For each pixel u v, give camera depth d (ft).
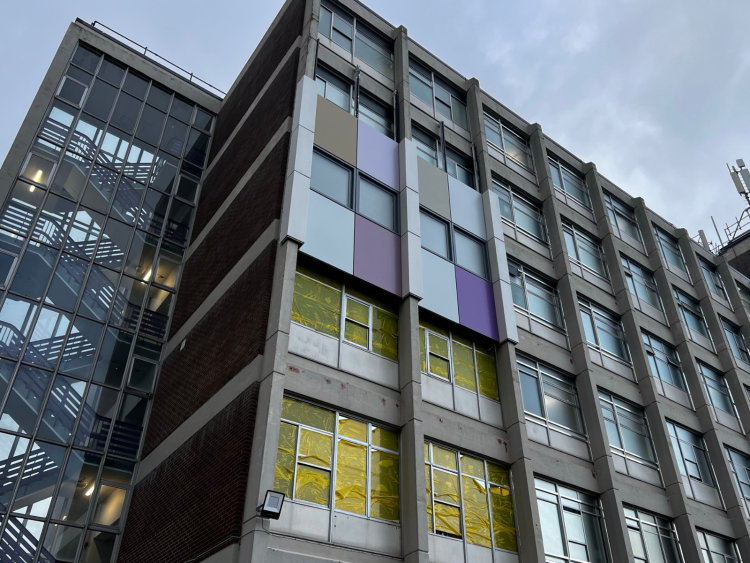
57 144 84.33
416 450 57.62
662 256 119.75
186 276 84.84
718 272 134.92
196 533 52.70
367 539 52.95
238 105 94.99
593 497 75.66
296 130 68.85
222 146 94.73
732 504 91.30
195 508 54.65
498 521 63.31
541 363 81.82
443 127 90.27
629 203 120.06
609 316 98.58
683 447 94.07
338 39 84.58
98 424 71.15
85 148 86.89
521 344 79.82
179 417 66.49
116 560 65.26
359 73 82.69
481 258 80.79
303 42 78.33
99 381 73.61
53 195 80.69
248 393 53.93
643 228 118.01
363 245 67.67
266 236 63.77
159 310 82.64
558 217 98.22
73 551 63.46
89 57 94.27
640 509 79.20
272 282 59.57
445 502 60.23
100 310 77.92
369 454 57.26
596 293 97.86
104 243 82.43
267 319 57.57
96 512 66.59
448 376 68.95
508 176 97.19
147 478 67.41
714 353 115.03
